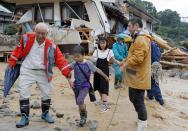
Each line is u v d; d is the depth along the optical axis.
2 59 13.18
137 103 3.36
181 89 8.28
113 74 10.68
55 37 12.45
